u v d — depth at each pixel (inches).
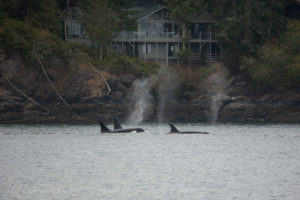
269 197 4335.6
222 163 5871.1
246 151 6830.7
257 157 6309.1
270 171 5374.0
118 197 4379.9
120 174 5255.9
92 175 5211.6
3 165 5743.1
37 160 6102.4
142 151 6801.2
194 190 4589.1
